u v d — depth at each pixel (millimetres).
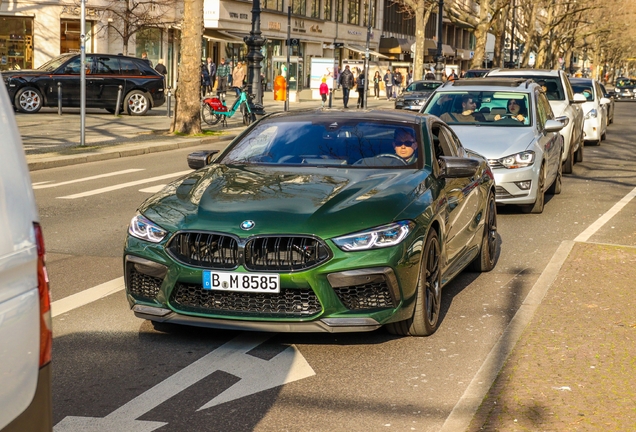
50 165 16344
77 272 7773
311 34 63969
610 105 32656
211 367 5172
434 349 5578
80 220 10602
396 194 5730
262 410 4492
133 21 41625
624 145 23297
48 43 41281
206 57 51406
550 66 75000
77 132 22156
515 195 10984
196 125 22938
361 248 5262
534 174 11000
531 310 6172
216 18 51188
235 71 38000
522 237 9836
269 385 4875
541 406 4273
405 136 6777
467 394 4566
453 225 6539
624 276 7250
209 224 5352
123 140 20781
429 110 12109
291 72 47656
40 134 21266
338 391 4789
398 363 5285
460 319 6320
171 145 20328
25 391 2459
